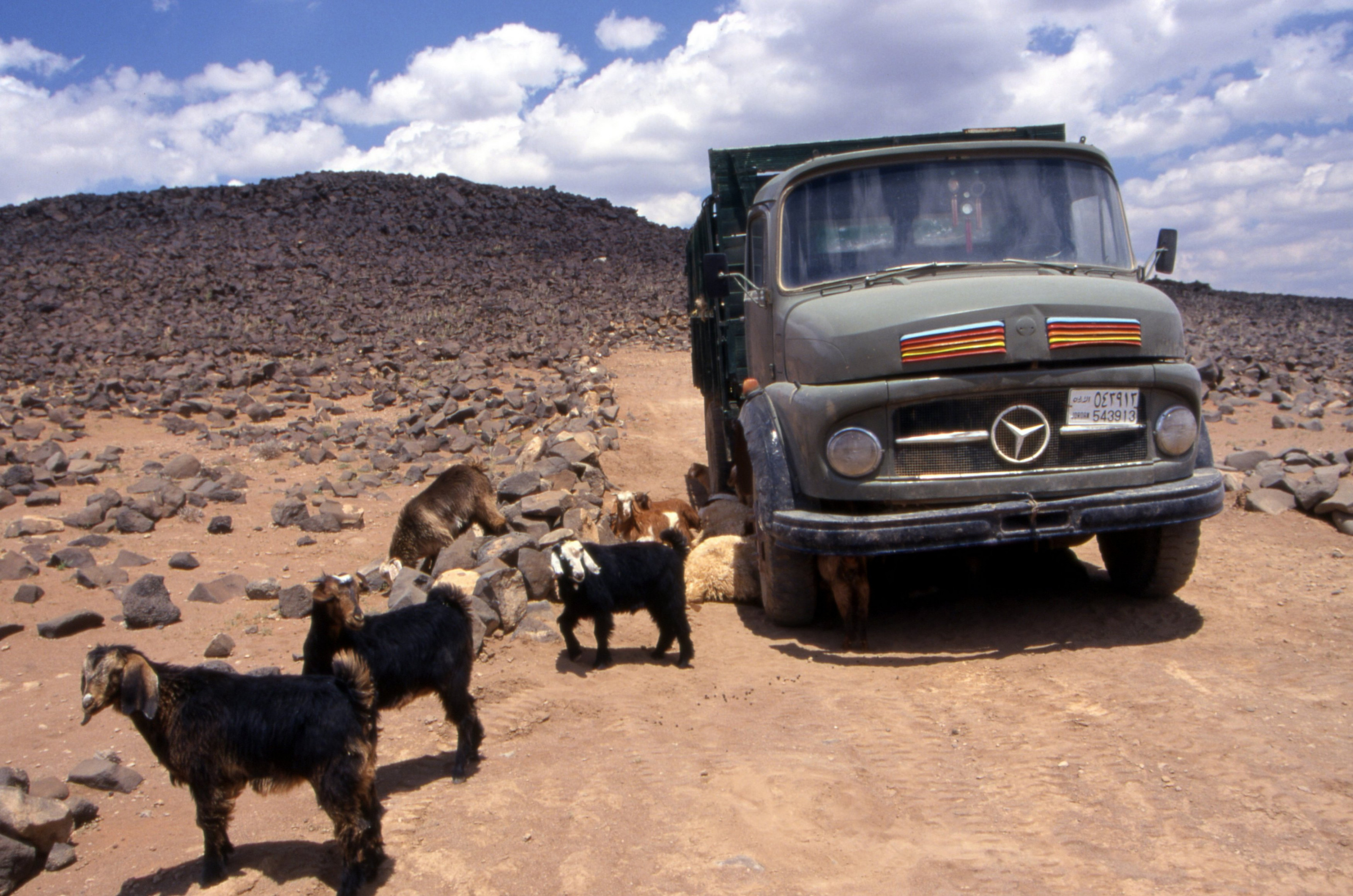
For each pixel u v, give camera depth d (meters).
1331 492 9.18
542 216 46.62
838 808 4.30
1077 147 7.32
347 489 11.80
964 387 5.93
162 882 4.08
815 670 6.30
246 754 3.93
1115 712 5.18
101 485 11.91
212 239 35.09
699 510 10.08
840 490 6.16
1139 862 3.72
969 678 5.89
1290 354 25.48
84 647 6.82
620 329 27.94
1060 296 6.00
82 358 20.61
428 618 4.93
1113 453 6.17
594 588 6.33
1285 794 4.16
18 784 4.63
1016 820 4.13
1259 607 6.88
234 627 7.22
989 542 5.84
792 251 7.27
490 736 5.44
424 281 32.06
